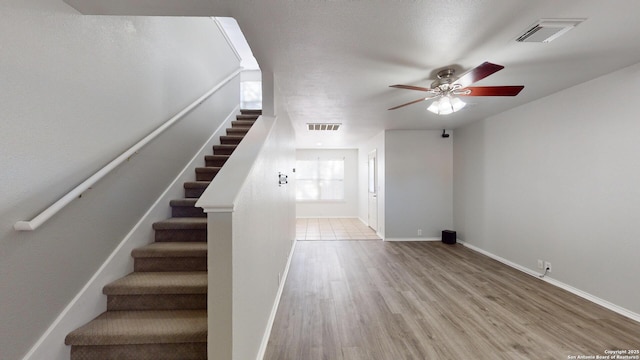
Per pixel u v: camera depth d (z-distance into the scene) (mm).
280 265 3109
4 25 1259
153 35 2471
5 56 1263
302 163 8922
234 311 1312
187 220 2496
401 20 1741
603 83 2693
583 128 2895
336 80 2762
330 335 2244
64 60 1563
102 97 1864
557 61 2357
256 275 1823
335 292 3111
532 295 2984
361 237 6027
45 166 1458
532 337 2199
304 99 3377
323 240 5762
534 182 3553
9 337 1303
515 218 3900
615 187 2604
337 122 4754
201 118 3434
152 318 1740
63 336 1536
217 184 1438
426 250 4926
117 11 1640
